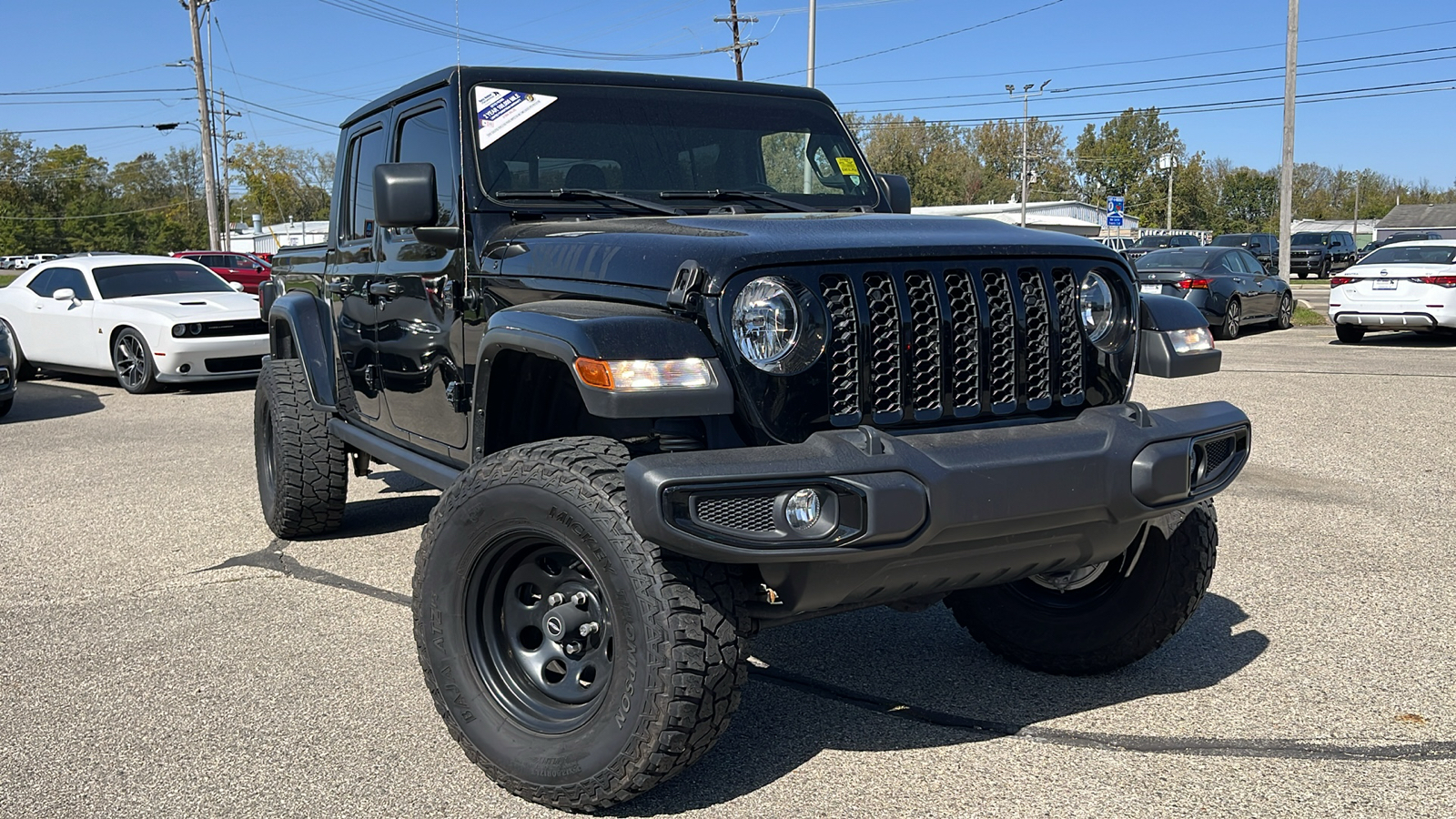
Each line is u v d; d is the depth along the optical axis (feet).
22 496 22.97
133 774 10.60
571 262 10.89
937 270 10.20
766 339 9.52
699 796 10.09
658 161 13.64
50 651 13.92
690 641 8.93
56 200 374.43
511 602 10.39
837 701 12.28
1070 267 10.86
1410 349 50.37
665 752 9.11
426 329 13.61
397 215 12.11
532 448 9.89
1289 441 27.20
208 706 12.16
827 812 9.77
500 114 13.01
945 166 347.36
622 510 9.12
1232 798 9.91
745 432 9.59
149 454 27.50
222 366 38.88
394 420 15.14
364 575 17.06
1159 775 10.38
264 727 11.62
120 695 12.48
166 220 376.07
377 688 12.62
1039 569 10.47
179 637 14.37
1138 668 13.11
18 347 43.34
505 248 11.91
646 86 14.07
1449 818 9.51
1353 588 15.89
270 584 16.66
